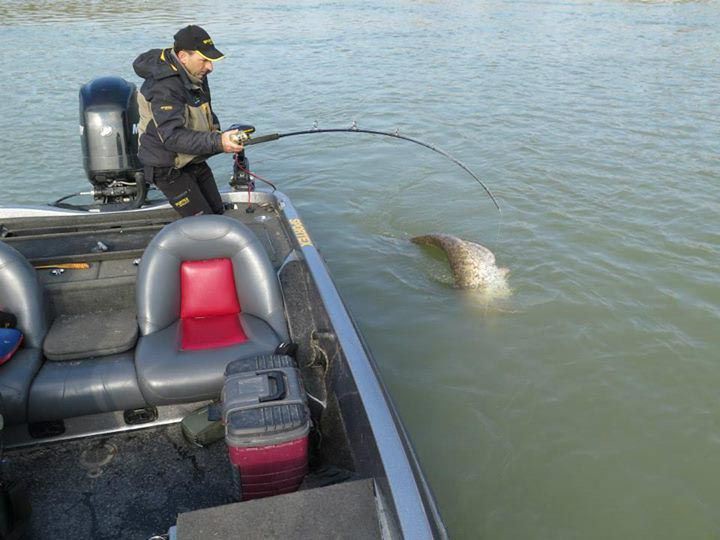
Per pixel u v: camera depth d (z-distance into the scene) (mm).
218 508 2191
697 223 6609
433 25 19609
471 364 4551
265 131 9695
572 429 3965
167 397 3127
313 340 3611
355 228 6691
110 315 3609
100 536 2848
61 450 3293
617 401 4188
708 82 12398
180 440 3369
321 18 20812
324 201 7367
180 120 3848
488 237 6387
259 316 3611
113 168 4918
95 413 3215
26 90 11367
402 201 7336
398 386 4324
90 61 13516
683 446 3834
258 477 2604
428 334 4898
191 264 3602
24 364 3188
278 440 2502
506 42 16875
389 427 2553
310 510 2199
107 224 4488
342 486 2293
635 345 4738
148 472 3178
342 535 2127
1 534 2555
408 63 14312
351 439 2891
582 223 6641
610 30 18719
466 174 8039
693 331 4895
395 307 5254
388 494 2289
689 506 3438
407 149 8992
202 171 4531
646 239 6293
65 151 8711
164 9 22078
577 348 4715
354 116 10422
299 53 15320
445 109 10750
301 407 2594
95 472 3172
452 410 4121
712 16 21609
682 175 7848
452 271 5754
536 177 7852
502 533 3281
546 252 6082
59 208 4746
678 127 9688
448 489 3537
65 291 3676
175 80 3844
